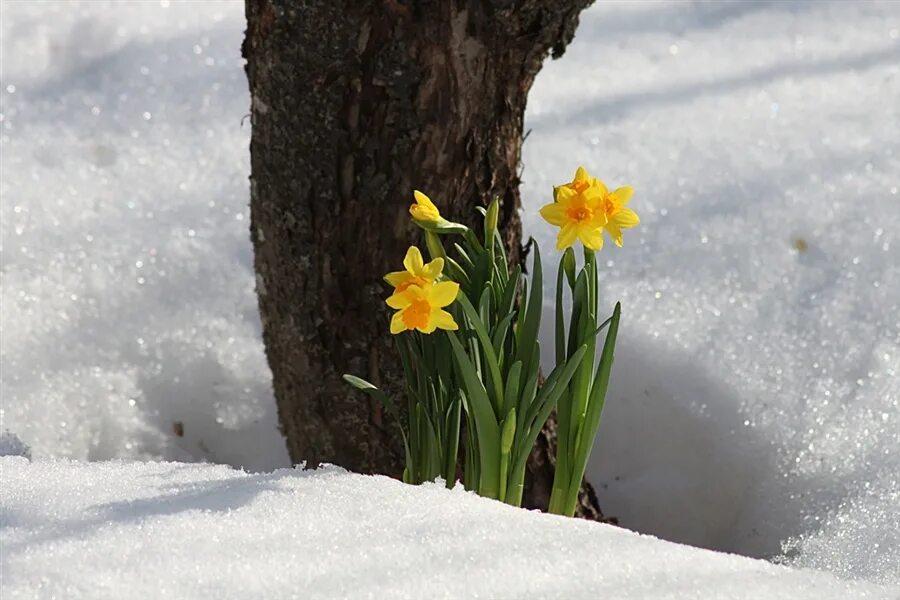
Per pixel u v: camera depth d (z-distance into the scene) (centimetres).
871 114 544
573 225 414
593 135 531
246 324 471
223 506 407
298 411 439
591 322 418
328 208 432
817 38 628
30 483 412
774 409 453
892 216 477
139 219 482
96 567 400
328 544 404
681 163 508
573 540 407
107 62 573
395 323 411
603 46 623
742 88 574
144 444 458
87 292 470
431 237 418
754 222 479
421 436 423
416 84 429
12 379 458
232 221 483
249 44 433
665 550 408
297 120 430
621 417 459
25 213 480
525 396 418
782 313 464
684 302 466
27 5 610
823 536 434
